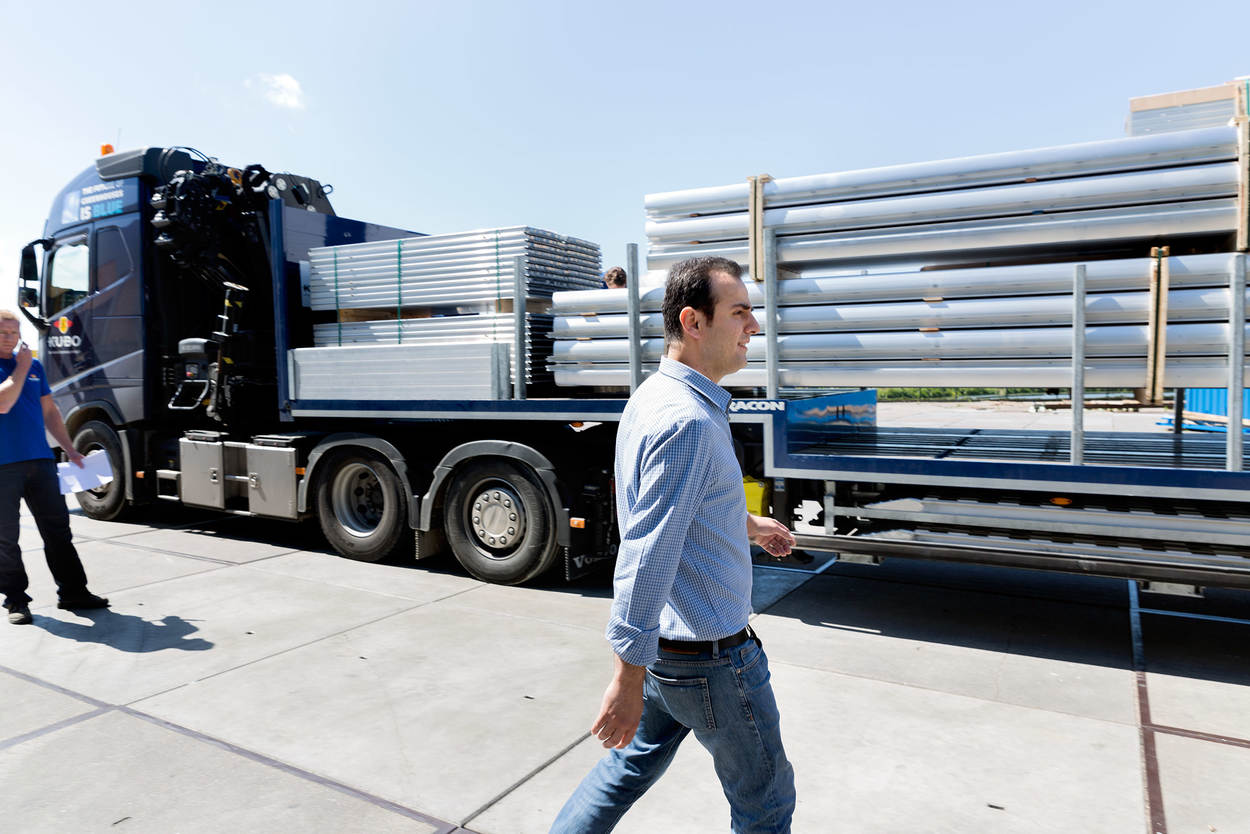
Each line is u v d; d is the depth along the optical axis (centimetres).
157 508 907
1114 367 405
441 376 579
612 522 564
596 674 409
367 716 361
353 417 621
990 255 464
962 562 447
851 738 339
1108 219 403
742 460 525
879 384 459
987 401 2417
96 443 809
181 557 666
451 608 521
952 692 387
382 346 607
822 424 532
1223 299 383
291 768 315
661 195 506
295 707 371
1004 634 471
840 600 541
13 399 469
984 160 427
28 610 495
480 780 306
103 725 353
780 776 196
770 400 482
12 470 482
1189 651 441
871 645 453
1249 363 380
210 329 785
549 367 553
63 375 816
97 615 507
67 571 509
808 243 470
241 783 304
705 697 188
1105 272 403
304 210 677
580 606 526
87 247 781
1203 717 358
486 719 358
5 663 427
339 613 510
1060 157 409
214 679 403
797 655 438
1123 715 360
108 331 768
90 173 780
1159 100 430
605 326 528
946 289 440
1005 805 287
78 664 424
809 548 482
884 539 464
